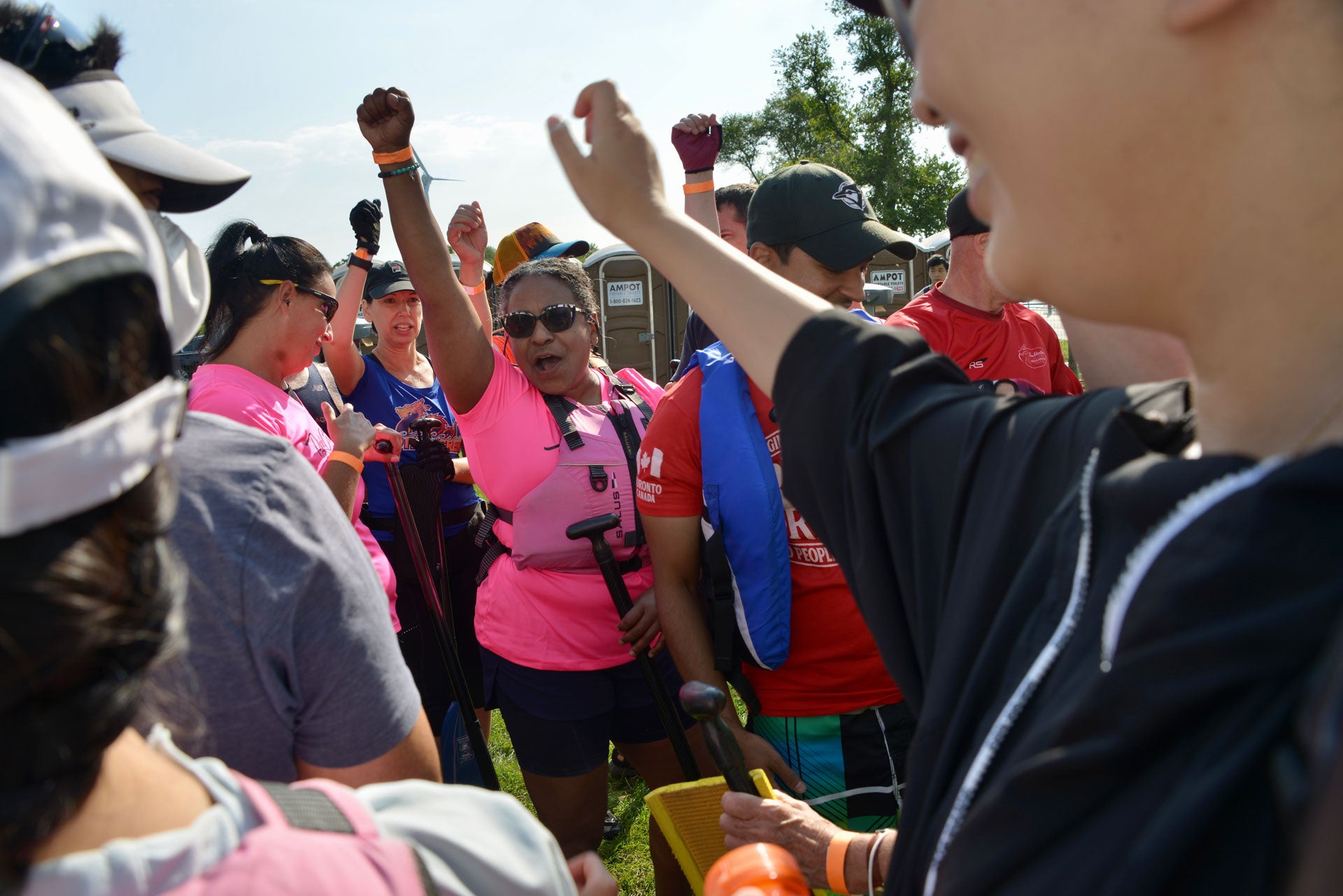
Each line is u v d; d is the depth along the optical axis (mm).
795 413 849
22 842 446
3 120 431
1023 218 514
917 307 2545
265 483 886
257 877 521
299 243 2496
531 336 2484
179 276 972
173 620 517
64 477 427
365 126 2152
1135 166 452
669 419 2020
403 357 3617
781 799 1289
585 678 2336
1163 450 553
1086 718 427
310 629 890
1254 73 417
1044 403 716
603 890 907
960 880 481
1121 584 457
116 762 515
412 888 579
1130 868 369
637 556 2408
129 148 1018
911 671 782
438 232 2240
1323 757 275
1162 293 486
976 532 683
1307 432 442
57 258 434
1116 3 437
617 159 900
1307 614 348
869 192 35344
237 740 871
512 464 2377
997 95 489
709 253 903
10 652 419
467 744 2283
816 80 36156
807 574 1849
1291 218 425
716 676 1959
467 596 3359
